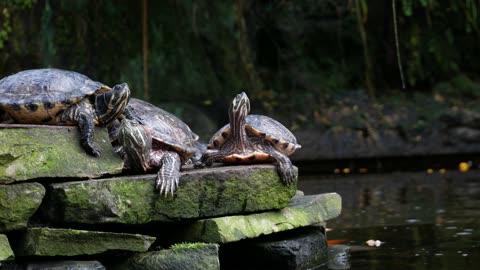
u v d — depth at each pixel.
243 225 2.72
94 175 2.58
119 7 5.08
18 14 4.77
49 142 2.54
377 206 3.76
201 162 2.85
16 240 2.52
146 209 2.61
